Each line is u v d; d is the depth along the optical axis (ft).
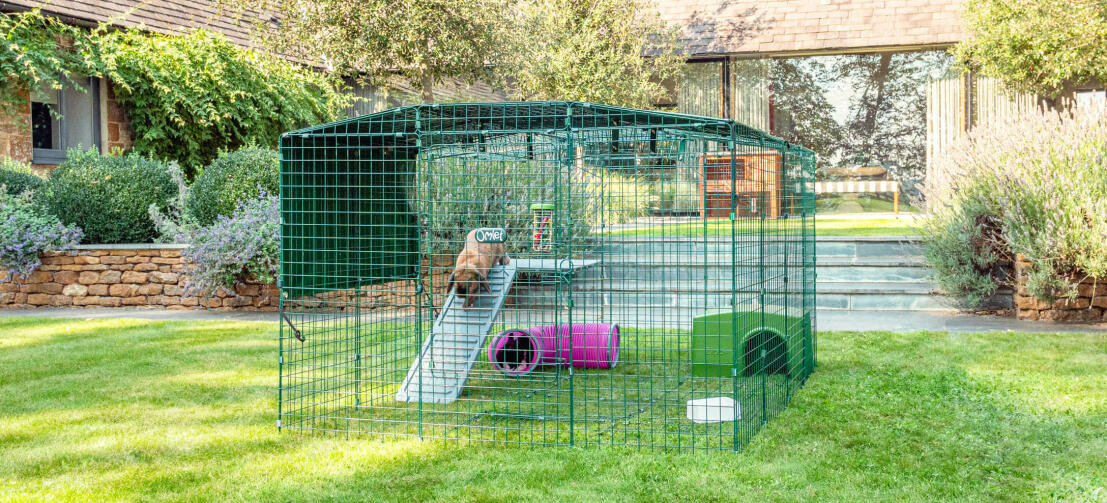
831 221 46.24
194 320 30.91
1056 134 29.48
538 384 20.34
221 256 32.76
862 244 35.35
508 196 26.23
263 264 32.91
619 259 30.22
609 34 51.21
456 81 56.54
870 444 14.97
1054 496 12.25
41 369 22.17
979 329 26.84
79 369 22.22
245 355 24.00
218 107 51.34
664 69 53.01
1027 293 28.86
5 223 35.55
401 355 23.56
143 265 35.17
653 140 18.29
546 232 27.12
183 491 12.96
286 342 25.86
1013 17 46.03
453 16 44.70
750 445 14.94
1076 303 28.45
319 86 58.85
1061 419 16.22
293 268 17.54
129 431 16.35
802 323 20.45
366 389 19.97
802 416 16.88
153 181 39.06
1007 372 20.31
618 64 50.29
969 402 17.66
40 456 14.71
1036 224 28.40
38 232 35.70
